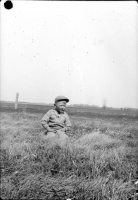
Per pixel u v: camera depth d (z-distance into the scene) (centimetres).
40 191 225
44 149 363
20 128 572
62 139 405
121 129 660
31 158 318
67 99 496
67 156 323
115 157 327
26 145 371
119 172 282
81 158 323
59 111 495
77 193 226
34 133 518
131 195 228
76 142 412
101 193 226
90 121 869
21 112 1123
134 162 321
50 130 466
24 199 210
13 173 261
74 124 733
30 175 255
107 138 468
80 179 253
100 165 295
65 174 270
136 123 880
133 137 532
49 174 266
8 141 402
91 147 384
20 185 232
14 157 317
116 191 229
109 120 981
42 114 1057
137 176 277
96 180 249
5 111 1170
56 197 217
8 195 214
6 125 621
